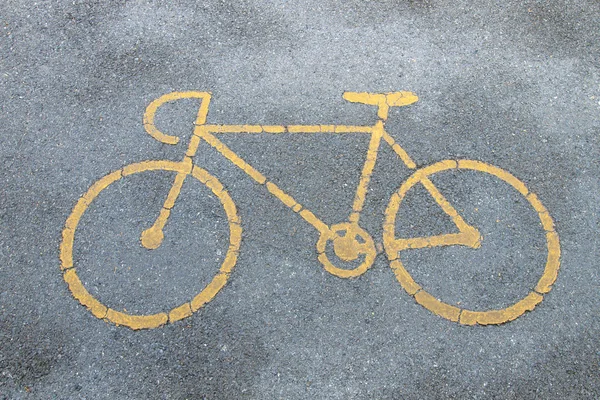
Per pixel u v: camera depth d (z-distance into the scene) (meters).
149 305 3.92
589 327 3.90
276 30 5.03
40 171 4.36
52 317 3.86
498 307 3.95
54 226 4.16
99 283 3.98
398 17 5.11
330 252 4.11
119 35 4.97
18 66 4.81
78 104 4.64
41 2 5.11
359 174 4.39
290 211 4.24
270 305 3.92
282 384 3.69
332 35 5.02
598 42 5.04
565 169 4.45
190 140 4.49
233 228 4.18
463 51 4.96
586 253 4.14
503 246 4.15
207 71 4.81
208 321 3.87
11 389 3.64
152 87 4.73
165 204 4.24
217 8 5.13
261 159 4.43
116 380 3.69
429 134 4.55
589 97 4.77
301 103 4.68
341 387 3.68
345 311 3.91
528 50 4.98
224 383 3.69
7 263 4.02
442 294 3.98
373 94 4.72
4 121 4.55
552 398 3.68
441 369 3.75
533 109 4.69
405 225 4.20
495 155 4.48
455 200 4.30
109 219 4.19
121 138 4.50
